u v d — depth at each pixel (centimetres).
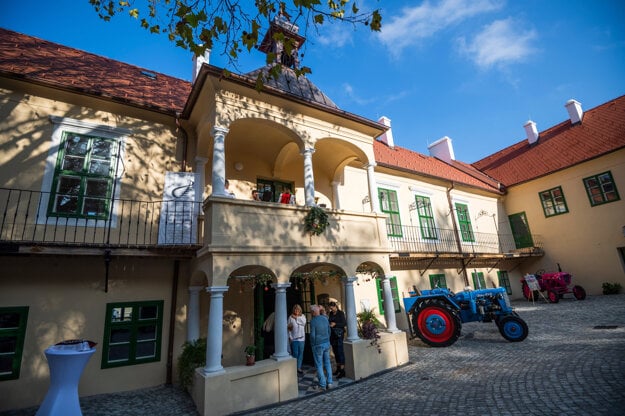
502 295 1008
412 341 1039
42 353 639
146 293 759
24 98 734
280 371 627
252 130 917
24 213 680
